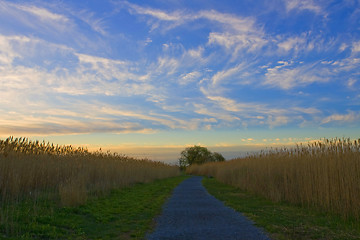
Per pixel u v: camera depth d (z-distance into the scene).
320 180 11.70
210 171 46.78
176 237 7.35
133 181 24.06
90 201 12.45
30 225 7.55
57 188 13.87
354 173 9.93
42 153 16.53
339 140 11.54
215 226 8.66
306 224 8.90
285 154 16.69
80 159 19.19
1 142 13.70
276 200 14.17
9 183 10.98
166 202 14.32
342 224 8.92
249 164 21.75
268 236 7.43
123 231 8.07
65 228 8.04
